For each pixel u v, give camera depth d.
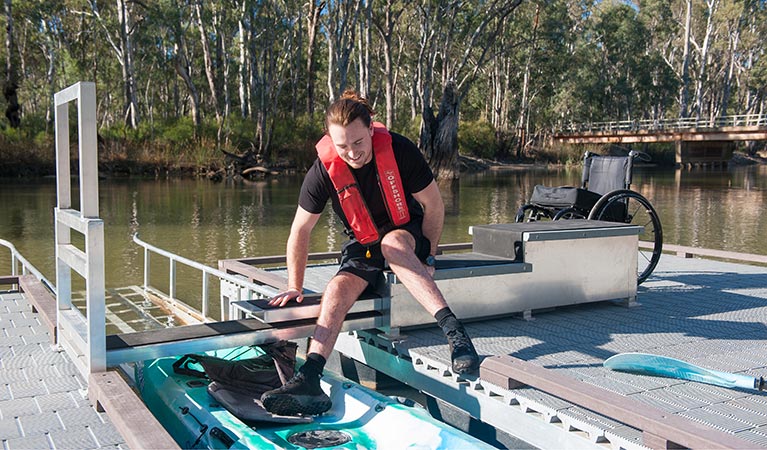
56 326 4.32
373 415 3.13
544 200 6.32
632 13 66.56
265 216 18.39
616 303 5.05
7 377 3.79
